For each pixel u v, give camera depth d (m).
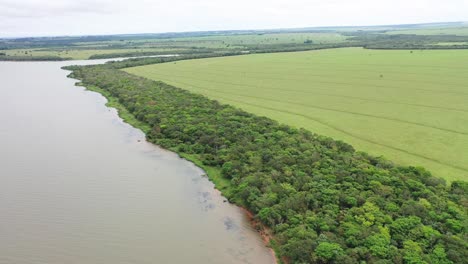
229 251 53.50
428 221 52.31
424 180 64.00
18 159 86.19
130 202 67.31
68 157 87.75
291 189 62.31
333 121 102.75
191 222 60.88
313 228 53.12
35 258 52.22
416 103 117.50
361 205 56.94
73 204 66.50
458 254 45.09
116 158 87.19
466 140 85.44
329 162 70.88
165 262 51.34
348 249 47.53
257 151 79.06
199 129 96.25
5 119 117.94
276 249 53.16
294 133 88.88
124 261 51.56
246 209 63.97
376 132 92.88
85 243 55.56
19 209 64.69
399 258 45.28
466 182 62.72
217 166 79.75
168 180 75.88
